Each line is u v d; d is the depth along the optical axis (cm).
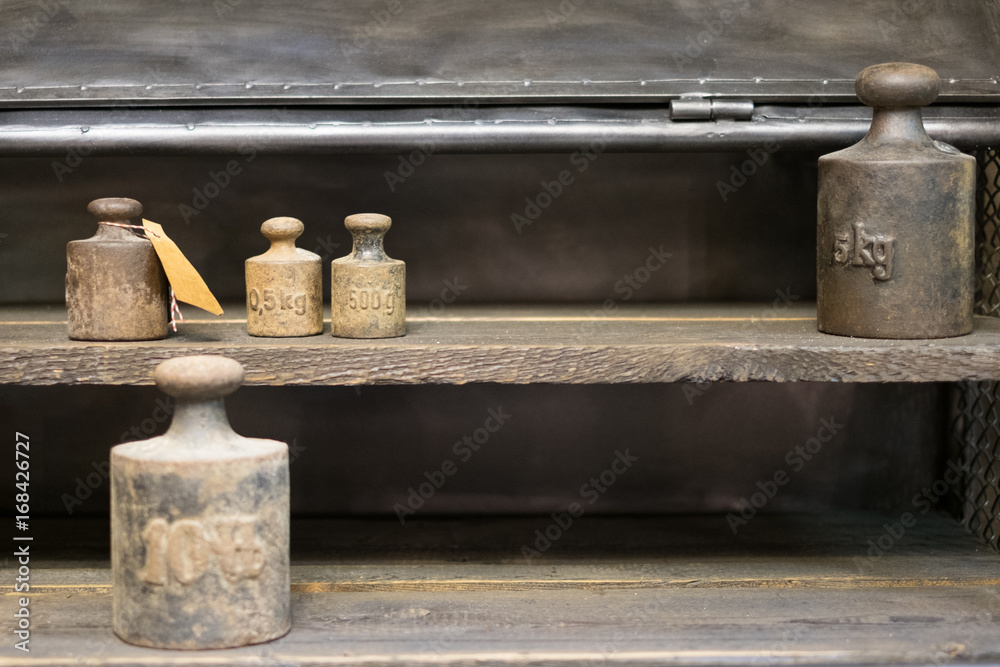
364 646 108
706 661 108
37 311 152
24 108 141
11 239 160
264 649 106
